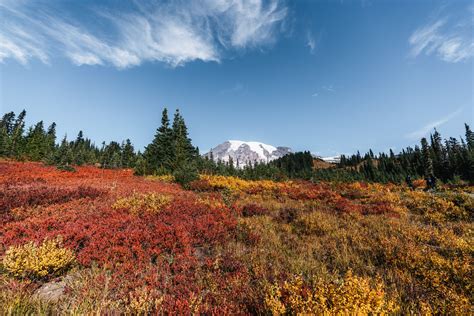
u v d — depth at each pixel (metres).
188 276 5.66
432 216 11.72
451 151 80.88
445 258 6.60
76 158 54.91
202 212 10.59
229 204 13.13
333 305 3.85
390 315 4.00
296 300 3.84
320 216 11.18
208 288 5.25
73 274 5.64
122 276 5.47
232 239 8.30
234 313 4.10
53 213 9.69
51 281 5.32
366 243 7.77
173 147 39.88
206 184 21.66
